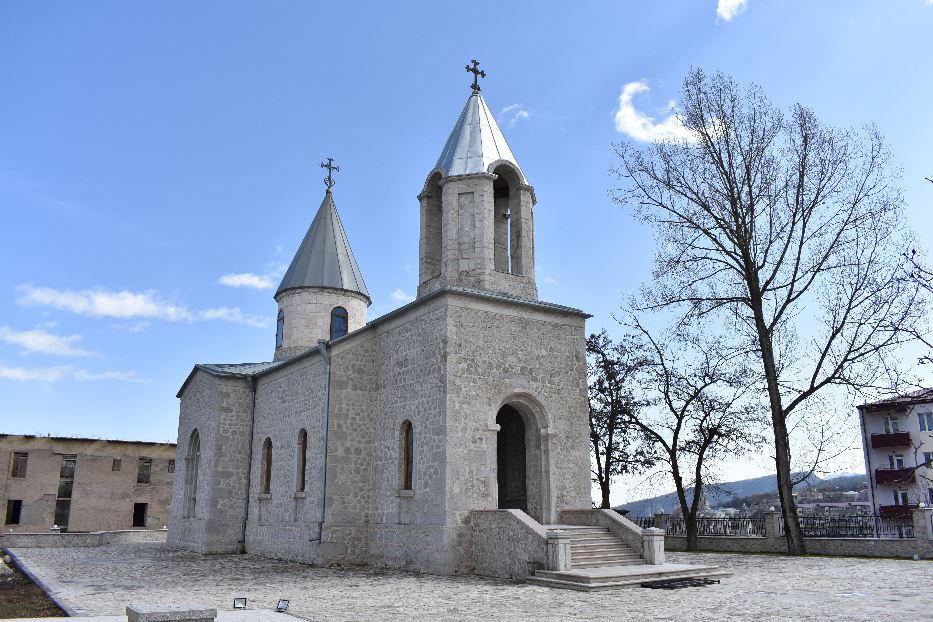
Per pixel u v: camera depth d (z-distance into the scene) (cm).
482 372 1914
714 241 2539
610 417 2991
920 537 2044
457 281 2109
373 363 2186
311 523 2111
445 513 1756
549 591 1414
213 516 2561
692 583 1471
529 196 2267
